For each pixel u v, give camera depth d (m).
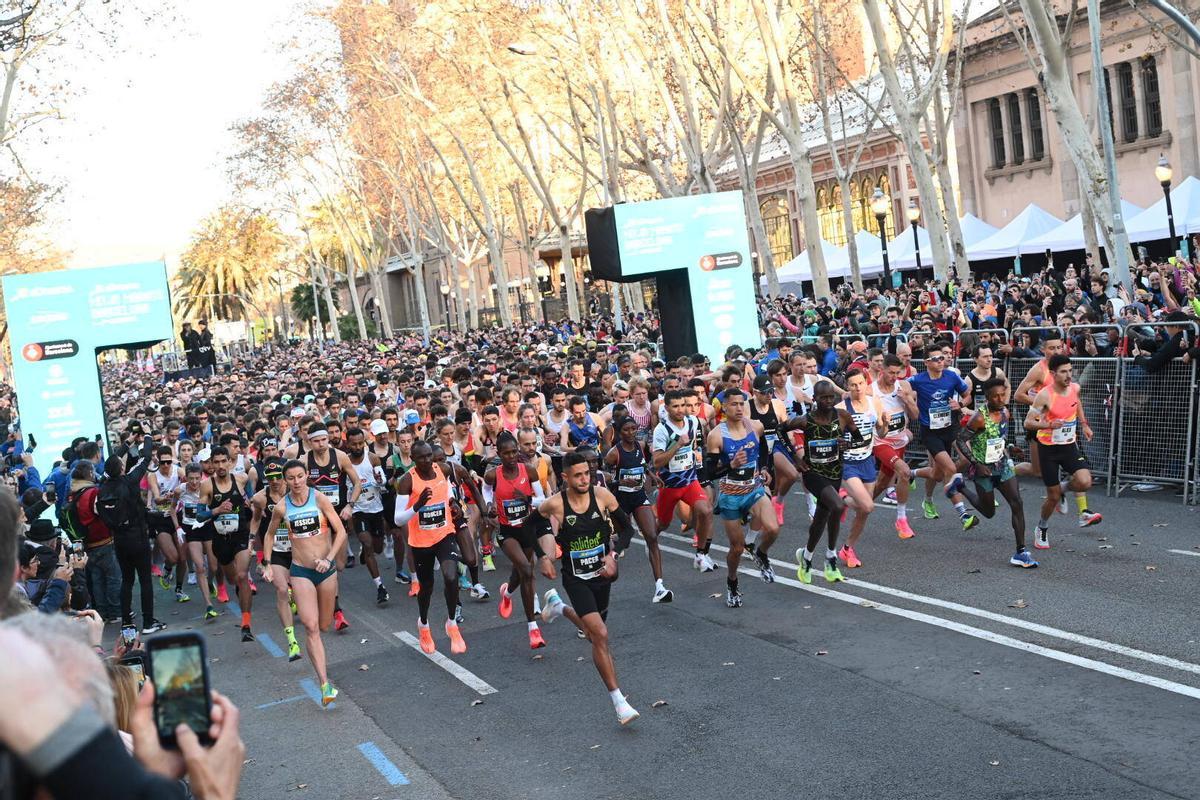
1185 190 31.72
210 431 21.27
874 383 13.69
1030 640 9.26
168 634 2.13
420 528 11.02
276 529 10.91
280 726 9.55
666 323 26.89
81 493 13.48
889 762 7.18
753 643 10.17
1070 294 22.58
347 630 12.66
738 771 7.35
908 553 12.81
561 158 53.66
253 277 119.19
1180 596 10.00
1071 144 21.53
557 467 14.52
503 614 11.67
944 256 28.70
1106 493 15.04
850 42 62.62
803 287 51.75
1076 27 43.56
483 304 109.00
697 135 34.22
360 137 61.66
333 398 21.50
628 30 34.72
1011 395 17.11
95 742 1.48
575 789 7.41
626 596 12.51
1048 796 6.42
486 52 42.72
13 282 24.22
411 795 7.68
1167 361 14.26
